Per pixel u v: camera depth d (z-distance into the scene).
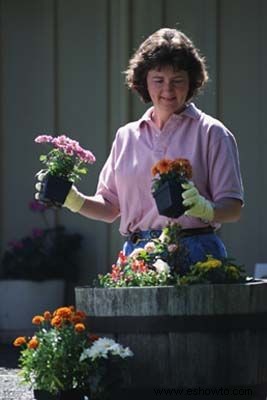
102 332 5.17
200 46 11.14
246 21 11.10
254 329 5.17
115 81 11.26
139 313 5.09
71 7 11.38
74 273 11.07
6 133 11.52
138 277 5.25
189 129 5.51
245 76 11.10
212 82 11.09
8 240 11.49
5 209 11.53
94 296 5.19
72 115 11.38
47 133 11.43
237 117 11.11
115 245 11.25
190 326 5.06
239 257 11.04
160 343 5.08
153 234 5.52
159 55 5.39
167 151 5.51
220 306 5.07
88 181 11.26
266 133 11.05
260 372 5.24
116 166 5.62
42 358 5.20
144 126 5.62
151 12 11.19
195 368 5.07
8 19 11.50
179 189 5.12
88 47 11.34
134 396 5.11
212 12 11.10
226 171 5.43
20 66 11.50
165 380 5.08
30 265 10.88
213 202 5.39
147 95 5.63
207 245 5.44
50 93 11.43
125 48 11.20
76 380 5.17
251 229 11.04
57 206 5.68
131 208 5.59
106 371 5.10
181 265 5.35
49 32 11.42
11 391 7.46
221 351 5.10
